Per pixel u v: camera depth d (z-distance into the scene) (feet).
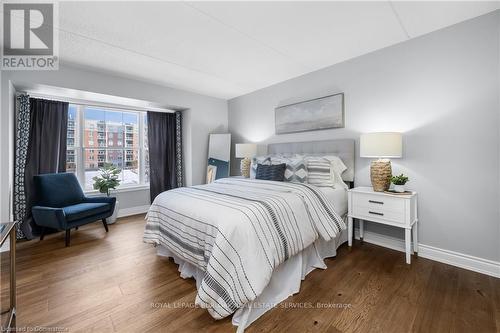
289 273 6.02
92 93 10.65
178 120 14.93
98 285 6.19
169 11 6.30
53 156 11.00
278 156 10.84
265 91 13.01
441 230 7.30
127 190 13.66
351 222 8.32
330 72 10.03
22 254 8.18
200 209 5.89
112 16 6.50
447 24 6.96
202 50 8.58
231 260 4.77
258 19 6.70
